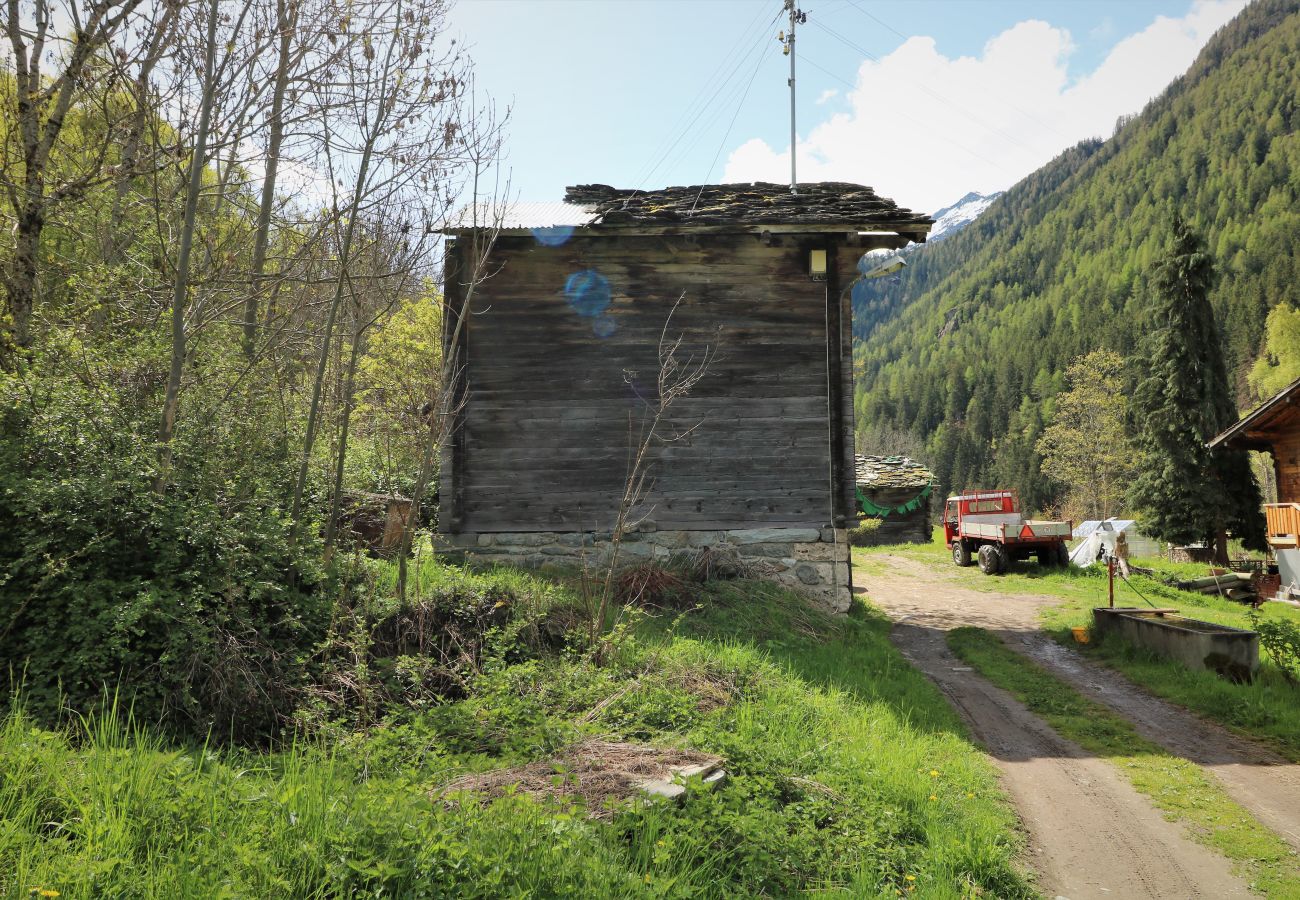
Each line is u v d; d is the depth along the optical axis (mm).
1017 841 5398
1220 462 28672
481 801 4016
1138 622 11180
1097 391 52750
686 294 12250
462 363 12039
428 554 10594
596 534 11961
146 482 6188
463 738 5355
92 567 5680
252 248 10867
